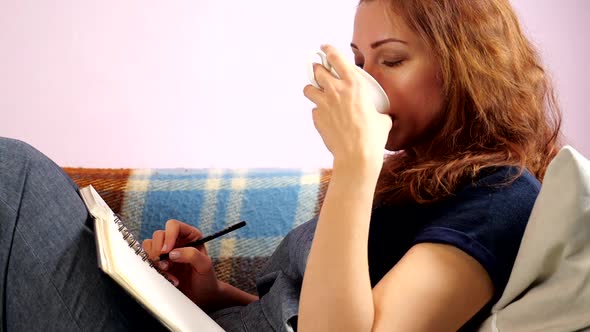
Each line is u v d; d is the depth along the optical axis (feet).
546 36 7.02
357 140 3.46
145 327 3.98
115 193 5.20
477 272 3.41
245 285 5.12
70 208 3.96
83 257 3.89
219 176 5.29
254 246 5.15
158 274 4.10
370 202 3.45
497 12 4.03
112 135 6.79
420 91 3.85
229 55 6.89
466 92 3.87
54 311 3.76
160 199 5.19
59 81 6.79
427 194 3.88
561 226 3.23
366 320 3.30
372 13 3.88
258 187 5.24
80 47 6.81
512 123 3.98
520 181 3.69
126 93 6.82
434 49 3.80
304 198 5.20
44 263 3.78
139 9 6.84
